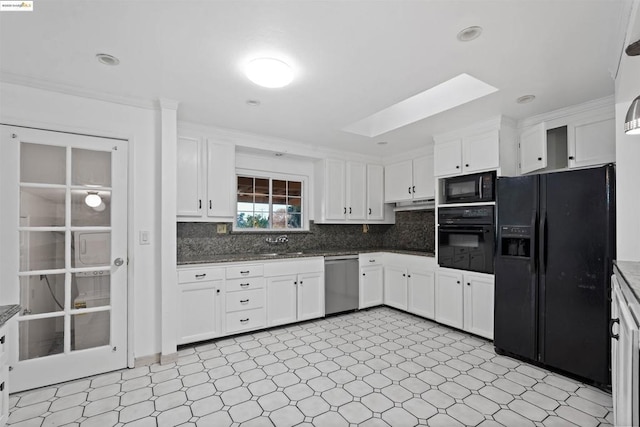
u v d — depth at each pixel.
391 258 4.32
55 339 2.37
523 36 1.74
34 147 2.34
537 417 1.90
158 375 2.46
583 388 2.23
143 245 2.66
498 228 2.81
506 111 2.90
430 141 3.92
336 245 4.74
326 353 2.86
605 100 2.57
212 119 3.16
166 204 2.69
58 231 2.40
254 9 1.52
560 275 2.43
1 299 2.21
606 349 2.19
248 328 3.34
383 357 2.76
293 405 2.04
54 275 2.39
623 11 1.50
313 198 4.56
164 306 2.67
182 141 3.23
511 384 2.29
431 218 4.47
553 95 2.54
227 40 1.79
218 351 2.92
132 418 1.91
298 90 2.46
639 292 1.17
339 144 4.09
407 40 1.78
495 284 2.84
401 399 2.10
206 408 2.01
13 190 2.26
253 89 2.44
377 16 1.57
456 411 1.96
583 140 2.71
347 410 1.98
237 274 3.29
